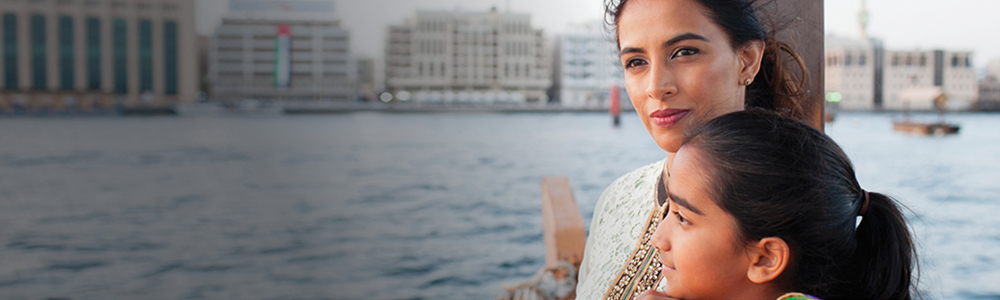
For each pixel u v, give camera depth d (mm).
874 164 26625
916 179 22344
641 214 930
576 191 22078
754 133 618
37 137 50219
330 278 11594
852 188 631
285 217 18531
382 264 12242
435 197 20969
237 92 109125
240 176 29094
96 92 102125
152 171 30625
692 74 770
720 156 614
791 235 593
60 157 36062
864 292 646
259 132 58031
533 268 11555
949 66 97625
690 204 634
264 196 22969
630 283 879
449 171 28266
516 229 15188
